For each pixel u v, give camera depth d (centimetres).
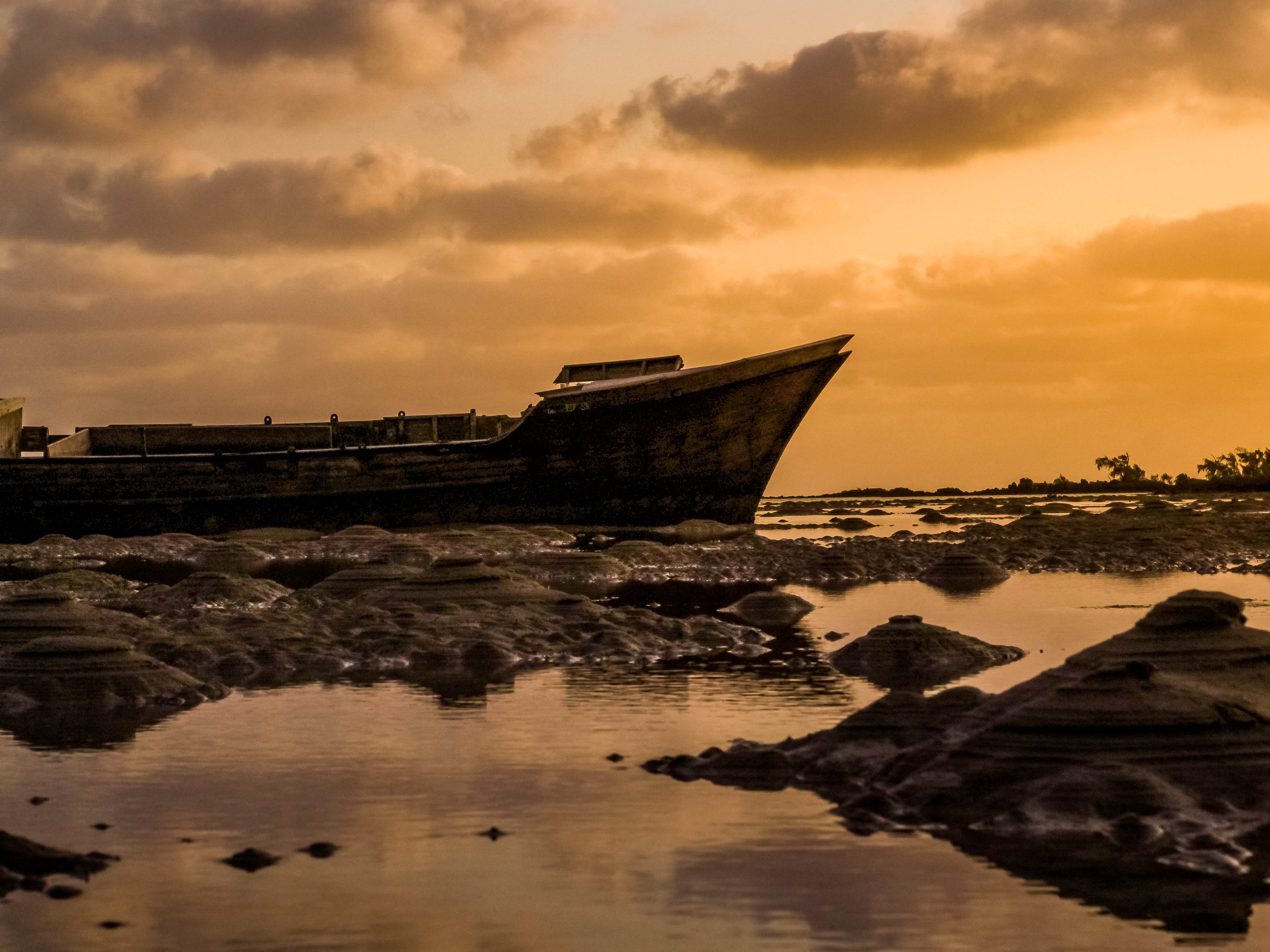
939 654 1501
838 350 4353
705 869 736
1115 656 982
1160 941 623
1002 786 852
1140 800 811
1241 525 3866
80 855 765
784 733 1109
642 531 4262
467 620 1778
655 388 4253
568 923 651
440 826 828
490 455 4272
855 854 762
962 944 621
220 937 635
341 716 1217
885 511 6372
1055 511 5841
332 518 4266
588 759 1018
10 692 1295
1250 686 954
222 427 4997
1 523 4147
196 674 1500
